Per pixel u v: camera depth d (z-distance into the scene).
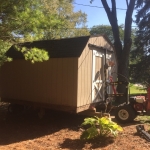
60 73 7.59
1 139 5.93
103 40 9.21
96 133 5.38
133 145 5.07
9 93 9.21
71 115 8.95
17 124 7.66
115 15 13.61
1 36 6.00
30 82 8.48
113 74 10.43
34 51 6.08
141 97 8.12
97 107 9.09
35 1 5.91
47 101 7.96
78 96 7.23
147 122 7.90
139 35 20.67
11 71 9.14
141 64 19.92
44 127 7.24
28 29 5.77
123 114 7.73
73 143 5.40
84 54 7.55
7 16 5.71
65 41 8.07
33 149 4.95
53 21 5.95
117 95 8.42
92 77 8.19
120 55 13.17
